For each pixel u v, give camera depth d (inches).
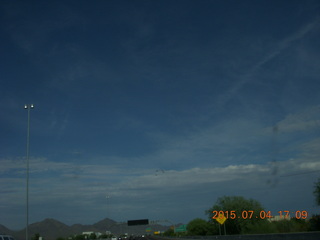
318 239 1370.6
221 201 3592.5
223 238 2454.5
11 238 1317.7
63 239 4815.5
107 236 6156.5
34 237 3919.8
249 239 1978.3
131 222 5290.4
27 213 1657.2
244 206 3430.1
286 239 1577.3
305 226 2448.3
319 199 2176.4
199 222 4603.8
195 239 3282.5
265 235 1769.2
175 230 5004.9
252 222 3307.1
